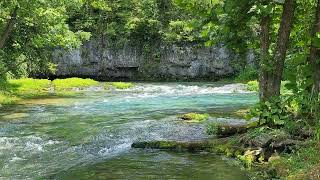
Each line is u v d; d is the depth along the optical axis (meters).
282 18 11.00
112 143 12.81
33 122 17.33
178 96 29.06
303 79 10.66
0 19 23.17
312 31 10.59
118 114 19.69
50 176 9.28
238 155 10.24
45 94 30.80
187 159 10.46
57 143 12.93
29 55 31.58
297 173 7.88
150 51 48.94
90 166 10.07
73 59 48.56
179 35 46.59
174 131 14.46
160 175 9.09
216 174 9.02
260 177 8.57
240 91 32.50
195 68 48.22
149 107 22.55
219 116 18.12
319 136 9.25
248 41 12.17
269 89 11.15
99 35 48.88
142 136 13.77
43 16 24.75
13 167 10.08
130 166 9.95
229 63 47.34
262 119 10.97
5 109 22.03
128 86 36.22
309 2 11.73
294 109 11.09
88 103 24.86
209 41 12.07
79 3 27.86
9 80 34.81
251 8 10.73
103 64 49.25
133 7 49.22
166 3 48.69
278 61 11.04
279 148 9.86
